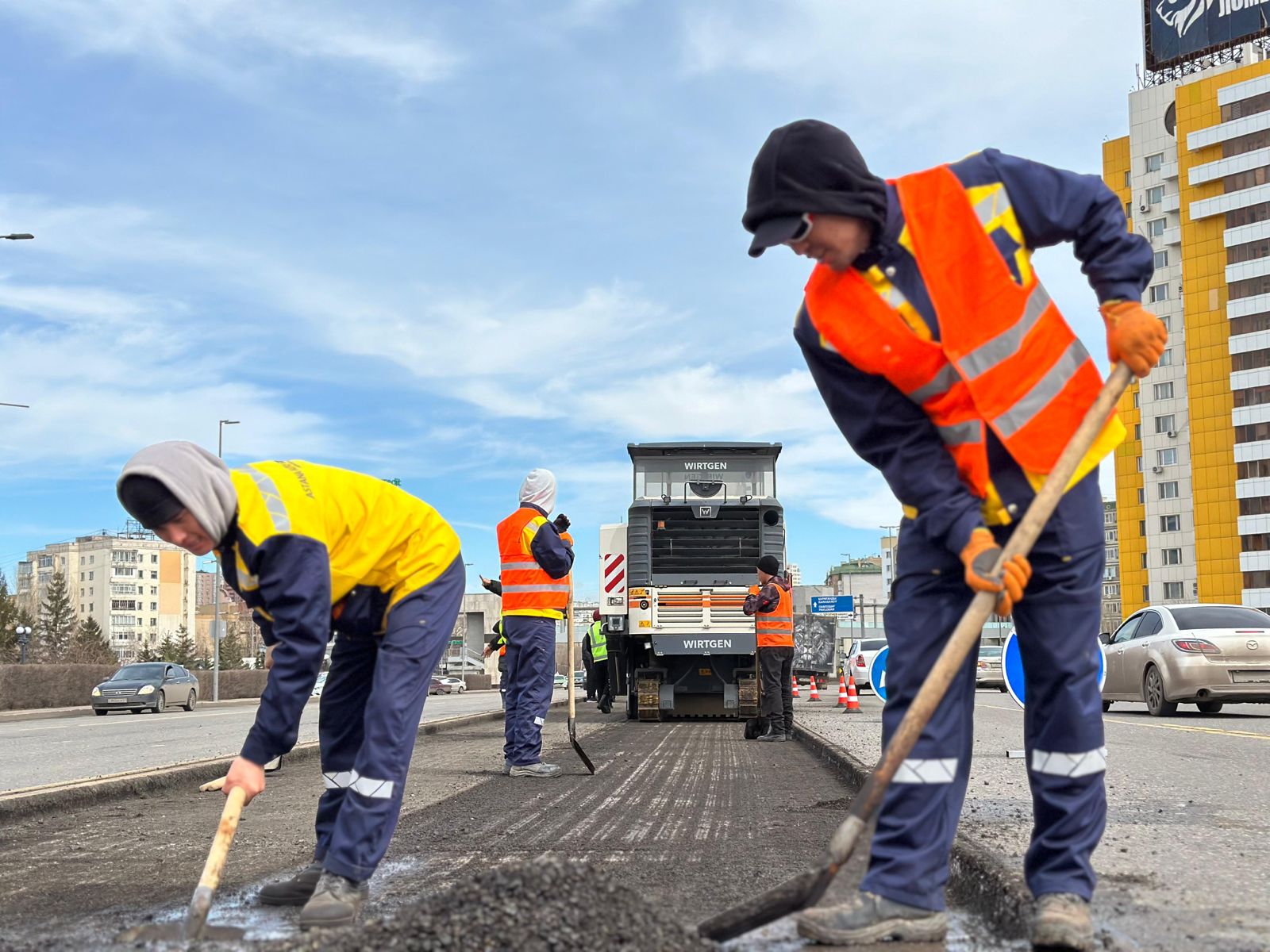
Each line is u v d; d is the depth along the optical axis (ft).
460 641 274.16
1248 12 239.91
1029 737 9.68
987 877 10.80
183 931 10.07
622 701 79.66
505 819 18.12
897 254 9.03
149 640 542.16
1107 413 8.86
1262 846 13.11
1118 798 17.88
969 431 9.00
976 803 16.94
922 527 9.26
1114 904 10.12
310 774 27.78
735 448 54.34
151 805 21.61
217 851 10.26
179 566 558.97
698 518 53.26
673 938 8.46
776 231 8.73
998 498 9.13
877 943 9.07
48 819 19.71
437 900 8.73
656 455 54.54
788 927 9.90
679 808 19.40
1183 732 34.86
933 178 9.18
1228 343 233.96
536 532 25.54
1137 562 255.91
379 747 11.43
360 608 12.21
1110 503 369.30
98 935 10.35
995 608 8.61
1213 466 235.61
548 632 25.94
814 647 115.14
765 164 8.85
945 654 8.50
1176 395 247.50
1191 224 240.53
